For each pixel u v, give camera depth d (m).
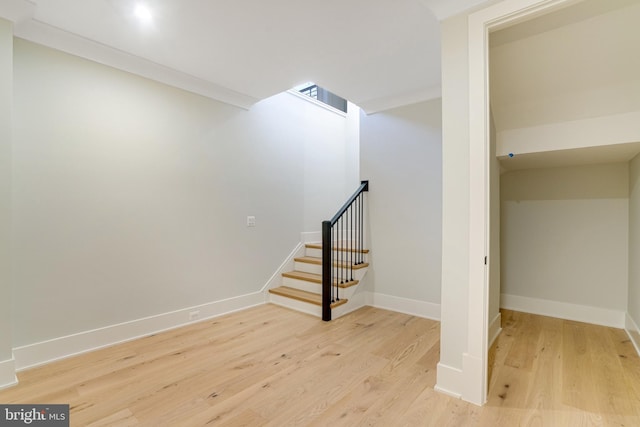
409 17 2.11
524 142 2.68
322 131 4.68
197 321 3.17
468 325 1.83
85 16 2.09
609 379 2.07
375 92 3.40
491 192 2.55
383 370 2.19
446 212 1.91
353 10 2.03
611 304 3.14
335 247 4.06
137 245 2.75
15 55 2.15
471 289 1.81
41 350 2.24
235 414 1.71
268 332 2.90
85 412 1.72
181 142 3.06
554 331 2.97
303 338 2.76
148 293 2.82
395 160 3.60
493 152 2.66
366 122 3.85
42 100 2.26
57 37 2.28
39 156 2.24
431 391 1.93
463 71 1.84
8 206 1.97
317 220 4.59
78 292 2.42
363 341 2.70
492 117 2.59
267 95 3.50
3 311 1.95
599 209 3.22
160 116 2.91
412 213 3.47
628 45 1.92
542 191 3.52
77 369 2.18
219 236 3.38
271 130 3.95
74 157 2.40
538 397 1.87
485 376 1.81
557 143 2.53
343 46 2.49
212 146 3.31
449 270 1.90
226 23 2.17
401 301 3.54
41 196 2.25
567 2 1.55
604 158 2.92
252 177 3.72
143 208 2.79
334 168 4.86
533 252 3.57
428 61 2.72
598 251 3.22
